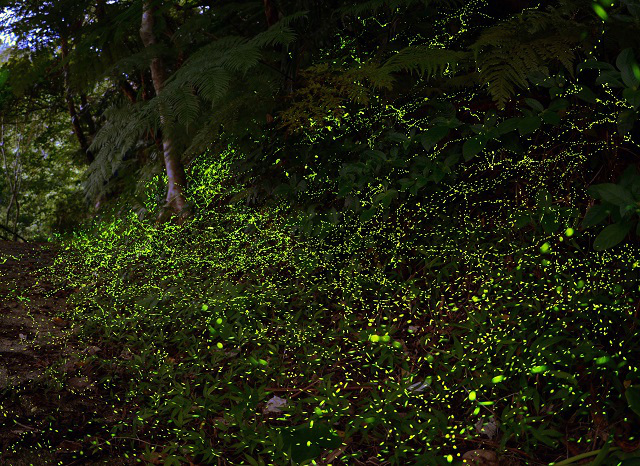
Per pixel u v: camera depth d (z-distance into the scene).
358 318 2.69
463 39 3.16
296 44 3.55
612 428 1.71
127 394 2.24
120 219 4.32
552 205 2.42
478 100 2.86
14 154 12.36
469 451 1.79
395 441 1.88
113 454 1.93
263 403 2.21
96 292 3.26
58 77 7.89
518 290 2.44
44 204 13.38
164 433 2.05
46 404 2.20
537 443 1.80
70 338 2.83
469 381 2.00
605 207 1.82
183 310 2.84
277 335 2.71
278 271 3.15
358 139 3.24
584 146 2.50
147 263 3.61
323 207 3.26
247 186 3.81
